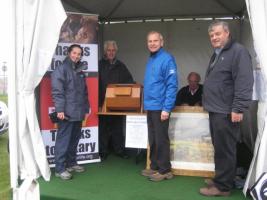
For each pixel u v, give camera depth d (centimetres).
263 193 333
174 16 651
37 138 415
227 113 355
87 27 492
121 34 677
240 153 435
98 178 441
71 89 434
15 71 404
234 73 347
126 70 554
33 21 397
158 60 418
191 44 651
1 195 441
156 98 421
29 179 399
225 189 373
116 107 495
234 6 593
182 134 456
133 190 396
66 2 537
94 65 502
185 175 452
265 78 352
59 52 472
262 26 350
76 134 460
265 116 357
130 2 602
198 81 545
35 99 450
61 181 428
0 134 770
